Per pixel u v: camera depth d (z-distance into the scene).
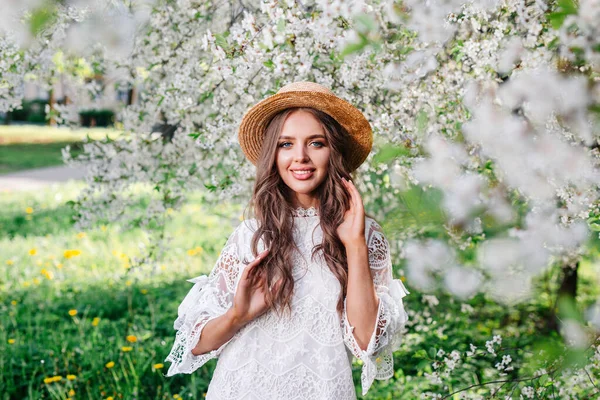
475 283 1.63
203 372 3.54
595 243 1.93
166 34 3.12
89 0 2.56
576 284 3.96
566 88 1.45
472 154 1.92
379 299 1.70
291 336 1.71
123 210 3.43
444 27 2.05
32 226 7.61
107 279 5.45
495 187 1.64
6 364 3.69
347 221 1.74
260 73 2.64
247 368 1.72
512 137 1.53
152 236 3.54
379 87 2.62
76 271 5.75
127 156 3.35
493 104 1.84
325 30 1.97
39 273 5.69
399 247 3.58
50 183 11.73
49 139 20.59
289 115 1.78
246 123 1.88
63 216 8.15
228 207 4.86
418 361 3.47
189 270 5.78
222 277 1.81
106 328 4.32
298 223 1.81
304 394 1.69
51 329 4.17
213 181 2.90
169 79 3.24
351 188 1.73
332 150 1.78
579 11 1.44
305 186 1.75
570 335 1.21
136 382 3.36
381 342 1.69
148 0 3.10
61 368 3.68
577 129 1.51
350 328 1.67
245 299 1.68
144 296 5.01
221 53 2.12
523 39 2.15
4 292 5.15
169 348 3.84
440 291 4.41
